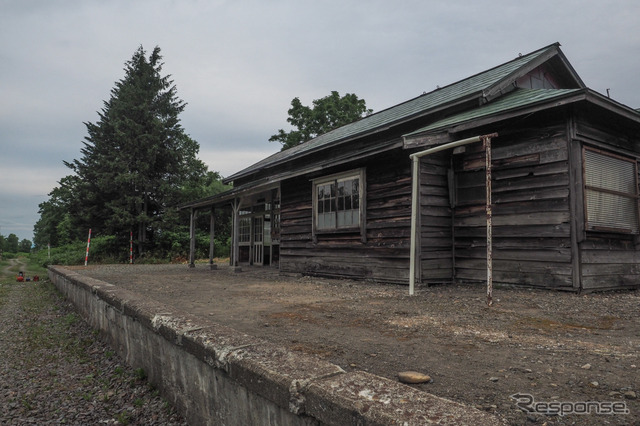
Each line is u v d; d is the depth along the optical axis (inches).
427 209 285.3
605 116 257.4
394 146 280.5
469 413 49.6
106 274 465.7
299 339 138.6
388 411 50.6
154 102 976.3
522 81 337.4
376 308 200.4
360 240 333.4
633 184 275.6
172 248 947.3
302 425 63.9
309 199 397.1
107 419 119.7
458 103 306.3
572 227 232.8
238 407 83.5
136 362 153.6
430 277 281.6
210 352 91.6
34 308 328.2
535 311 185.0
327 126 1192.2
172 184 969.5
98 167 894.4
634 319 166.9
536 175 250.4
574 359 110.7
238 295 259.9
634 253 270.1
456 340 134.3
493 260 270.8
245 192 465.1
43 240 2472.9
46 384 153.7
